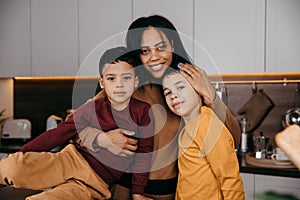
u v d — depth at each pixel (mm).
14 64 2564
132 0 2209
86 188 1040
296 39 1871
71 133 1099
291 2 1878
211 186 983
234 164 985
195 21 2062
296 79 2119
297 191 1700
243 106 2242
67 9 2398
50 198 954
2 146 2410
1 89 2729
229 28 1998
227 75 2264
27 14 2514
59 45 2428
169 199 1043
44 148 1096
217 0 2018
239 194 976
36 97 2777
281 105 2168
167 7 2121
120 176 1067
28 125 2631
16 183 1014
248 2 1956
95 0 2318
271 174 1758
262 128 2211
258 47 1943
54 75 2449
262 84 2209
